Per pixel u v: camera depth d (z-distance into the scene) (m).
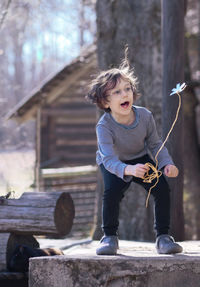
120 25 7.90
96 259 3.53
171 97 5.21
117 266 3.51
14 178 13.17
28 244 4.86
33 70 40.16
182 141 5.21
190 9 15.32
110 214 3.83
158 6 7.92
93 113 16.77
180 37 5.30
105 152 3.75
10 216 4.57
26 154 20.31
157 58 7.82
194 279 3.48
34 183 11.30
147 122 3.92
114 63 7.86
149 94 7.72
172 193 5.15
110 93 3.75
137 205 7.45
